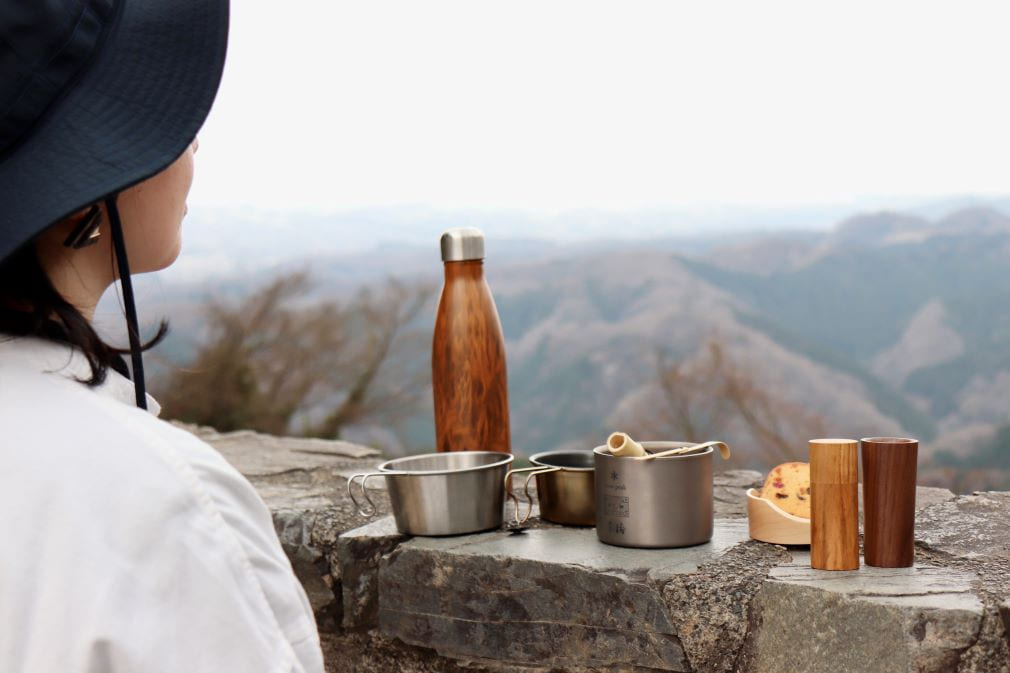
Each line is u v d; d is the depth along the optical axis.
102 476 0.51
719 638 1.04
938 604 0.92
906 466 1.04
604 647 1.11
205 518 0.52
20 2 0.53
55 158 0.54
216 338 8.52
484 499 1.27
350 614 1.32
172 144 0.56
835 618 0.97
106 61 0.57
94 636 0.47
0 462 0.51
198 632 0.49
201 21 0.59
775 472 1.20
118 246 0.59
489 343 1.38
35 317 0.58
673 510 1.16
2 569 0.48
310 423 8.89
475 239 1.37
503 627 1.18
